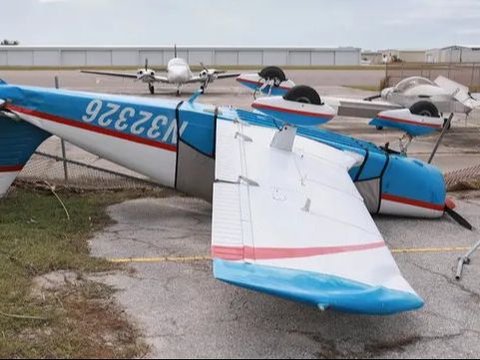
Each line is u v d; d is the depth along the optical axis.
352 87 36.88
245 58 81.81
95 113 6.62
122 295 4.74
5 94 6.46
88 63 77.00
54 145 12.04
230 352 3.91
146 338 4.05
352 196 5.01
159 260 5.61
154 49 78.25
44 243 5.77
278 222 4.13
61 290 4.75
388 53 95.75
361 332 4.26
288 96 9.18
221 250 3.63
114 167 9.44
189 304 4.61
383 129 17.08
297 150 5.97
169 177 6.90
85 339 3.98
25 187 7.85
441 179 7.32
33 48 75.25
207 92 31.55
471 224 7.24
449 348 4.10
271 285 3.32
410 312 4.62
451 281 5.37
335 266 3.72
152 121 6.69
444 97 15.92
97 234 6.34
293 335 4.17
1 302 4.42
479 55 75.50
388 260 3.94
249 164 5.20
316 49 83.69
